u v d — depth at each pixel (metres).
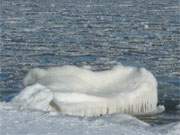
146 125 28.97
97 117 30.39
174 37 101.19
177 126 27.56
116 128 26.64
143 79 41.56
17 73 62.44
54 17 142.50
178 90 51.00
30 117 27.88
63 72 41.69
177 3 189.25
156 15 148.75
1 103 31.80
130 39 98.56
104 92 40.00
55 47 87.38
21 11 159.88
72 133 25.19
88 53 81.62
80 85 40.03
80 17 142.50
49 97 35.47
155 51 83.44
